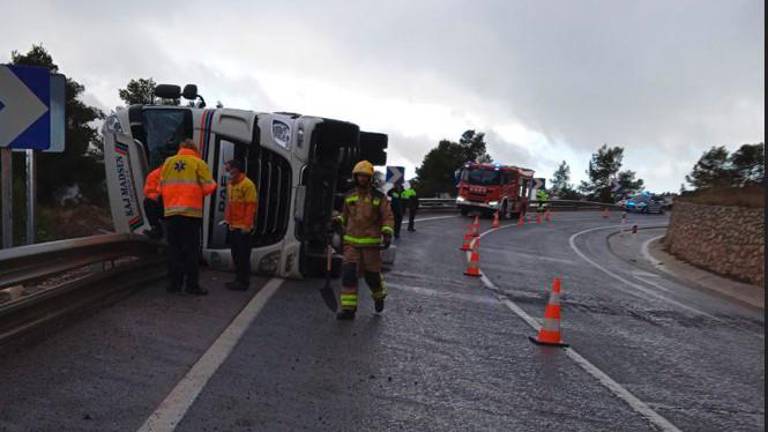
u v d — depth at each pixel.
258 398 4.94
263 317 7.61
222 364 5.68
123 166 9.93
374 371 5.94
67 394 4.67
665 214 62.12
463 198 36.72
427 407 5.12
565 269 16.94
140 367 5.39
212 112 10.31
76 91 27.61
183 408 4.59
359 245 8.12
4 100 6.54
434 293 10.78
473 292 11.34
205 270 10.36
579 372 6.59
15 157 23.08
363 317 8.26
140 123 10.47
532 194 43.03
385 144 13.20
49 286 8.33
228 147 10.34
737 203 18.52
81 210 17.80
